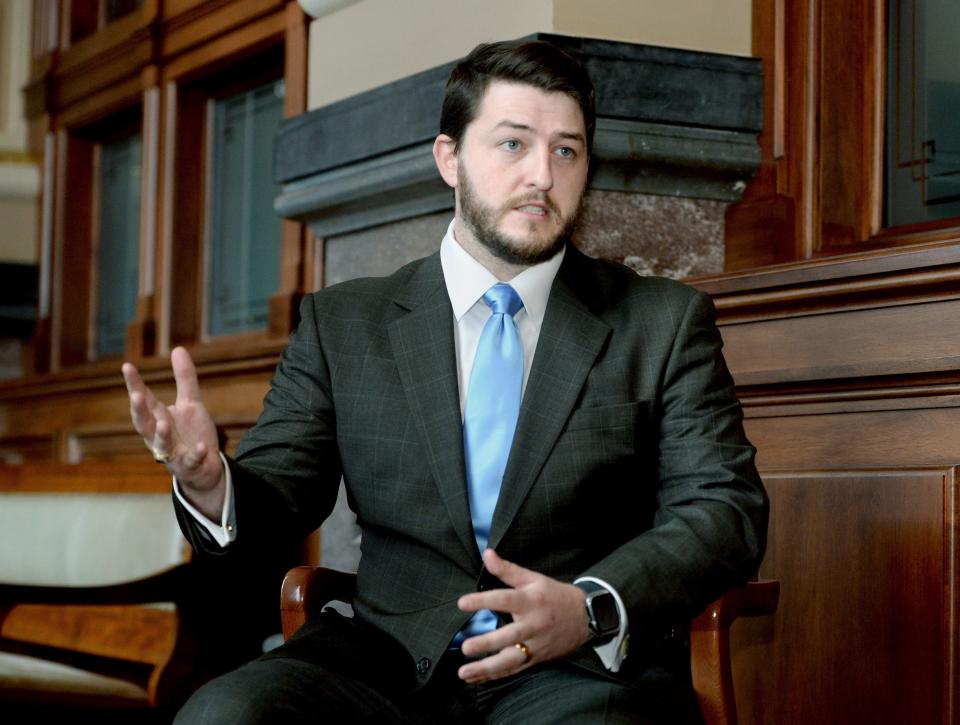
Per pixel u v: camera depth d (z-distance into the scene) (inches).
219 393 193.3
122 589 140.0
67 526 165.8
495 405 89.4
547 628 73.1
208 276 228.4
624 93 131.6
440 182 141.6
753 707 117.0
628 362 89.3
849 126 134.3
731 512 83.6
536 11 133.0
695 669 85.7
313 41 170.6
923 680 104.0
